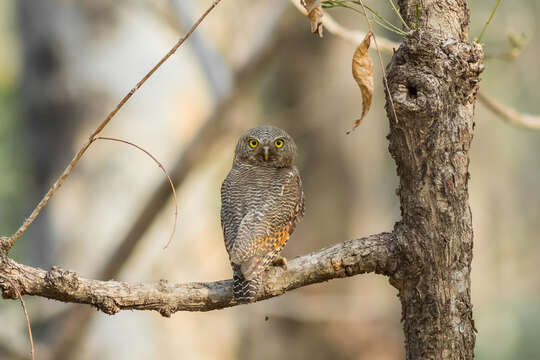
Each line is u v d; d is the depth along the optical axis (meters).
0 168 17.27
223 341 14.91
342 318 16.97
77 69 14.46
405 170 5.10
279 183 7.21
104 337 14.05
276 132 8.00
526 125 8.61
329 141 18.39
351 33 8.48
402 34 5.00
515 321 22.72
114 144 14.39
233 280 5.46
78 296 5.03
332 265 5.34
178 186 12.40
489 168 26.59
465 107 5.03
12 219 16.88
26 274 4.92
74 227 14.15
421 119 4.98
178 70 14.84
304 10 5.70
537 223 27.50
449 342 4.99
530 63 19.22
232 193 7.11
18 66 16.14
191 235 14.81
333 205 18.39
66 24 14.54
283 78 18.42
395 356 17.53
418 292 5.06
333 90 18.17
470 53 4.98
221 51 16.03
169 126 14.60
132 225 12.38
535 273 27.28
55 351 13.02
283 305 15.91
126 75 14.57
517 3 13.58
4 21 19.55
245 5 15.36
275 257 6.68
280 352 17.48
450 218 5.00
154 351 14.27
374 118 18.50
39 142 14.59
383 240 5.27
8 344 12.70
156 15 13.86
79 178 14.29
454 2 5.10
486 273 27.06
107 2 14.48
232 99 12.42
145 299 5.17
